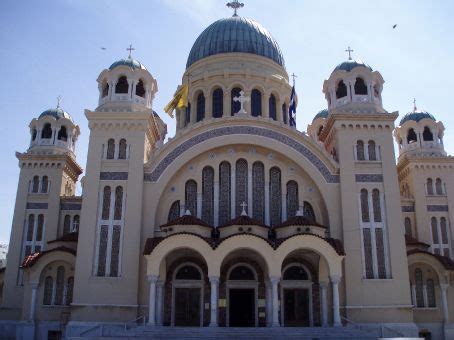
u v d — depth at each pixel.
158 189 39.19
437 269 41.66
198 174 40.53
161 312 35.94
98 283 36.44
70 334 35.12
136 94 43.06
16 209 49.38
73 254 39.81
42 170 50.69
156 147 42.97
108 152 39.78
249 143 40.50
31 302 39.47
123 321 35.69
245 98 42.56
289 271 38.34
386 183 39.78
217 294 33.81
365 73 43.47
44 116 52.91
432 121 52.19
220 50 50.59
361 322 36.44
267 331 32.06
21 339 38.69
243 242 34.34
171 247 34.22
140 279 36.94
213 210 39.88
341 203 39.19
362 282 37.28
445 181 50.09
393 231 38.62
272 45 52.22
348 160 40.16
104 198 38.69
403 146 52.66
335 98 43.78
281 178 40.97
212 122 40.69
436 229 48.81
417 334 36.19
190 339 31.12
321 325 36.88
